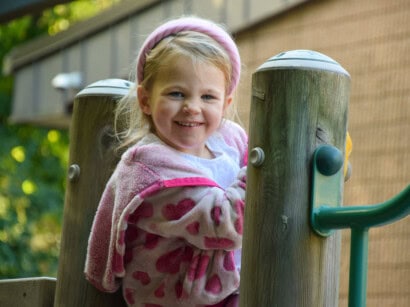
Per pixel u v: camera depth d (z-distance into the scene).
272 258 2.35
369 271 5.30
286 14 5.81
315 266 2.36
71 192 3.02
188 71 2.58
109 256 2.66
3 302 3.34
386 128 5.38
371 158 5.42
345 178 2.59
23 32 11.76
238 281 2.60
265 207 2.37
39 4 5.89
